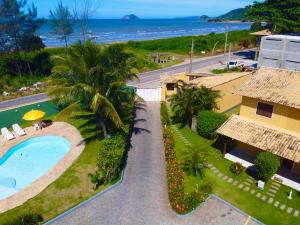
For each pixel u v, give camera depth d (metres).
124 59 29.17
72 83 27.11
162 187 23.47
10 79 57.19
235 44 106.06
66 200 21.77
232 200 21.91
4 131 33.06
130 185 23.73
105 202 21.72
